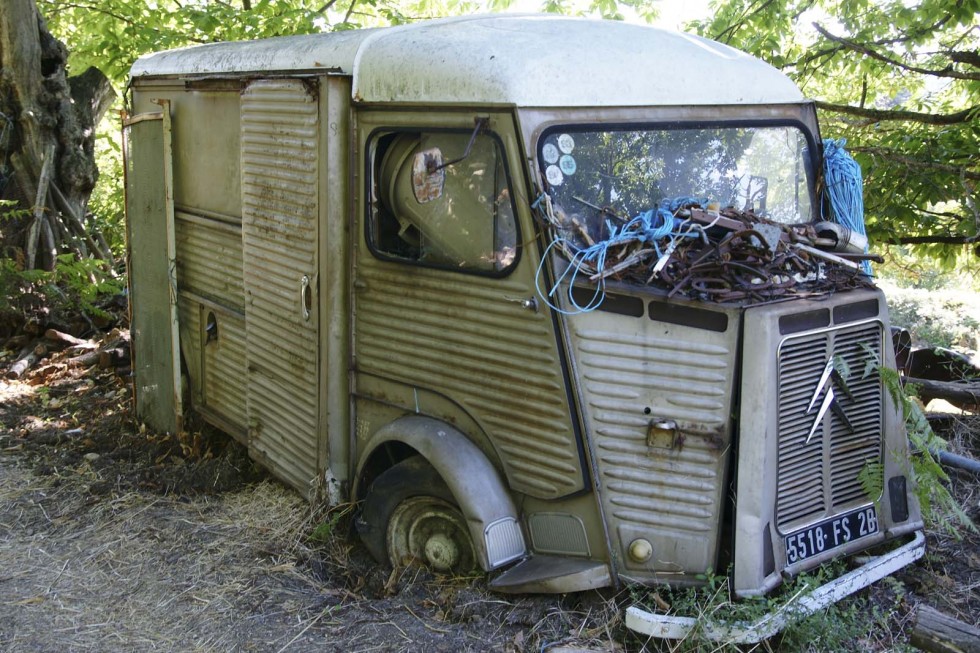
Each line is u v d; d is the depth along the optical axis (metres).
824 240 4.25
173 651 3.94
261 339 5.17
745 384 3.54
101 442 6.30
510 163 3.77
